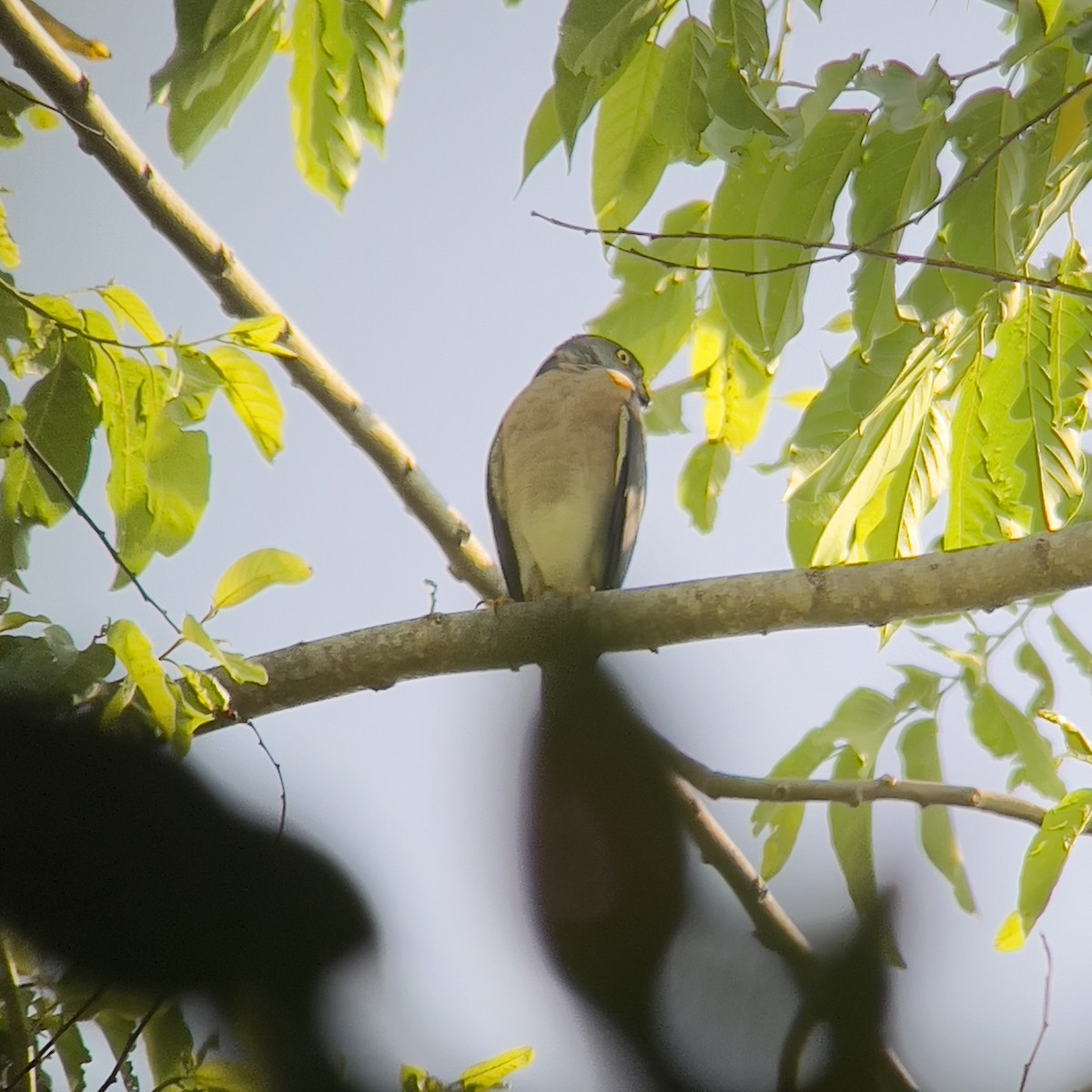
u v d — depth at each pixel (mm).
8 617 5473
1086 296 5328
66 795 4207
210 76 5852
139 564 6148
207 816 4273
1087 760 5867
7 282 6121
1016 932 5742
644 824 4574
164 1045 5355
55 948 4113
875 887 4801
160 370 6043
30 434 6066
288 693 6277
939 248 6066
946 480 7629
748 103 5180
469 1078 4758
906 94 5367
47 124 6746
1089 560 5469
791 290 6102
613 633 6164
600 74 5156
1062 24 5441
